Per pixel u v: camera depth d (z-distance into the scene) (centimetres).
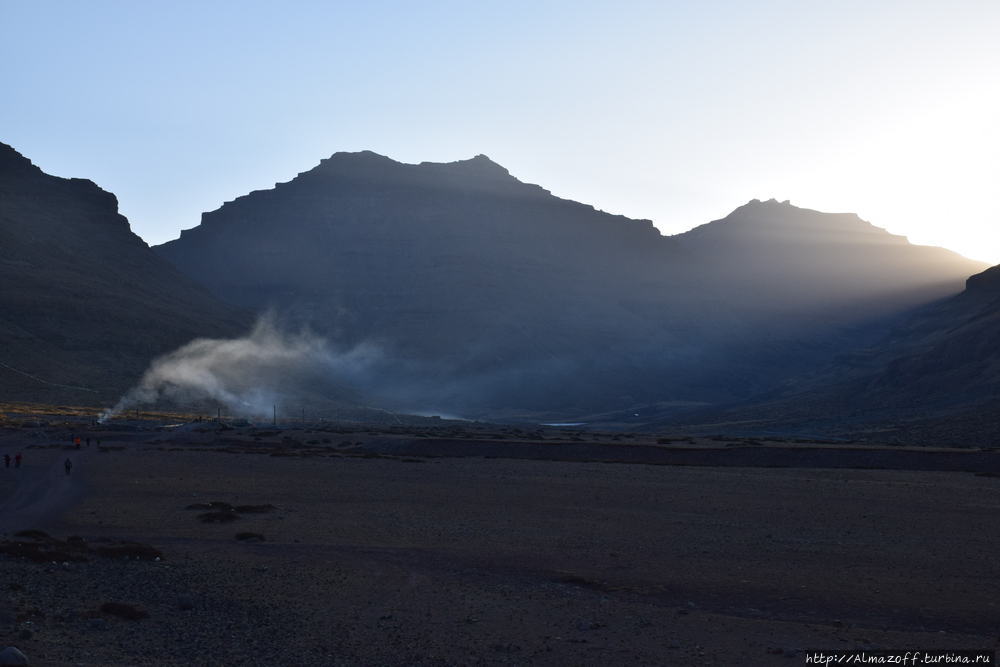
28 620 2769
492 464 9400
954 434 17312
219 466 9000
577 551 4350
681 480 7800
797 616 3059
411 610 3142
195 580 3600
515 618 3025
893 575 3741
